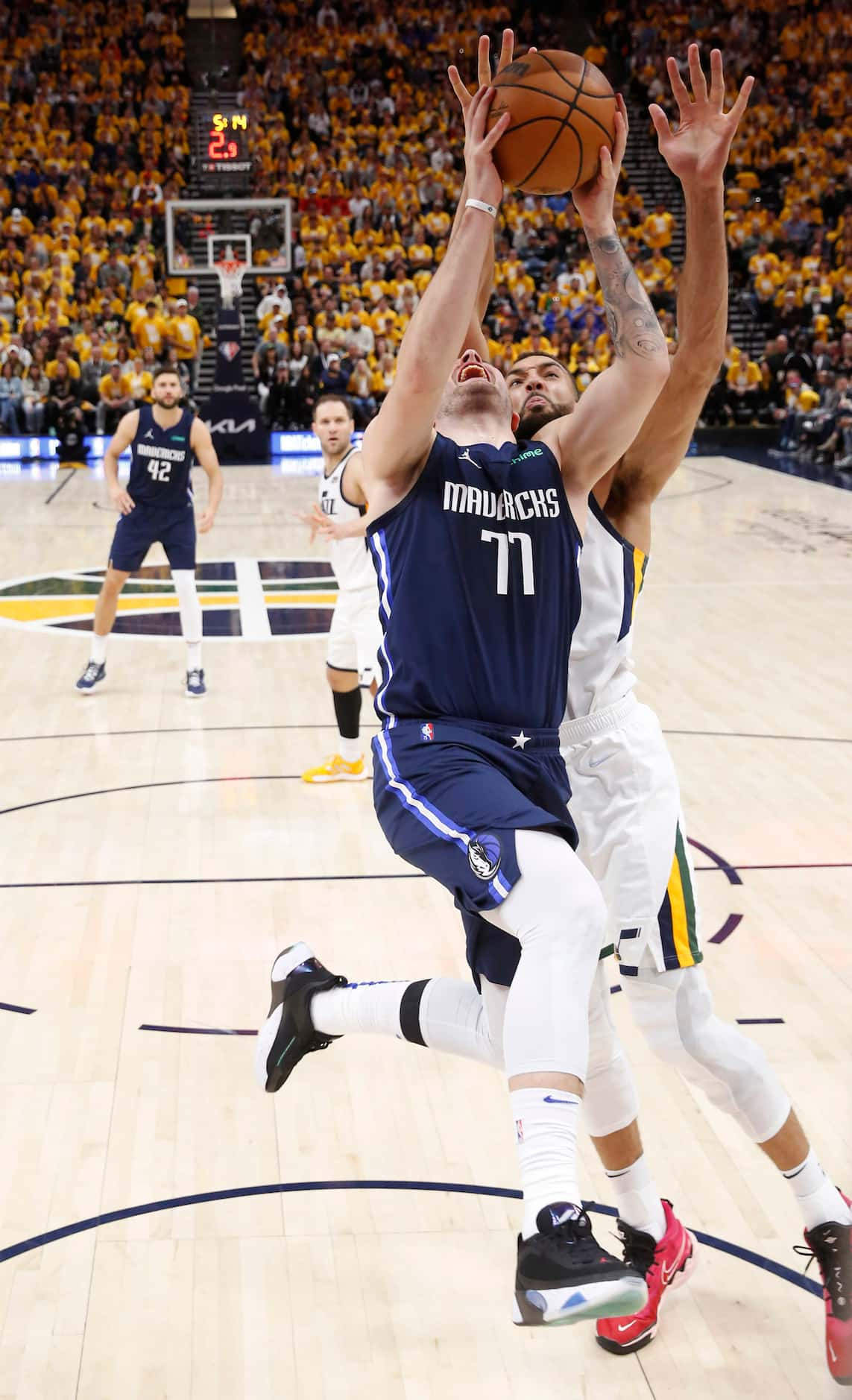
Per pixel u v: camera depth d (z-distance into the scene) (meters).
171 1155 3.16
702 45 24.14
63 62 23.03
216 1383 2.44
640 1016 2.64
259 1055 2.79
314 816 5.54
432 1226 2.90
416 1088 3.48
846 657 8.09
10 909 4.61
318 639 8.62
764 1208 2.97
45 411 18.17
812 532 12.44
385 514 2.26
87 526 13.04
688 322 2.46
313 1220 2.92
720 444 19.03
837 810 5.57
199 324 20.12
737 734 6.63
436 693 2.22
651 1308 2.54
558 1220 1.82
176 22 23.58
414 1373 2.48
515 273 20.41
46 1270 2.74
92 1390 2.42
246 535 12.48
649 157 23.44
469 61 24.00
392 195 22.03
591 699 2.68
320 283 20.38
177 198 21.33
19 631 8.83
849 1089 3.43
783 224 21.67
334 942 4.34
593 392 2.28
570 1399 2.42
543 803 2.27
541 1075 1.95
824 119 23.44
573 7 24.78
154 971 4.14
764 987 4.02
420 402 2.11
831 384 17.50
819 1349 2.56
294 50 23.78
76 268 20.12
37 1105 3.38
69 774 6.06
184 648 8.39
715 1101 2.64
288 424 19.08
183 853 5.13
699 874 4.91
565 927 2.01
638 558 2.69
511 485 2.26
